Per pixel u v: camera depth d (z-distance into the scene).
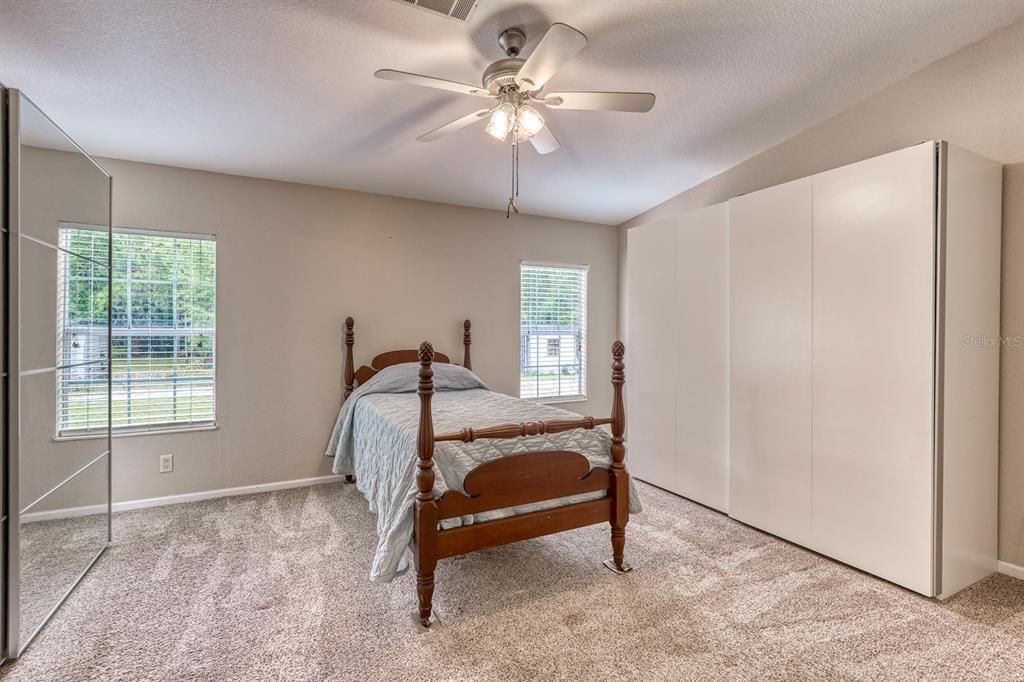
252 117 2.77
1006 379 2.49
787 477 2.84
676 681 1.73
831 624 2.06
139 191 3.28
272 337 3.68
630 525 3.10
